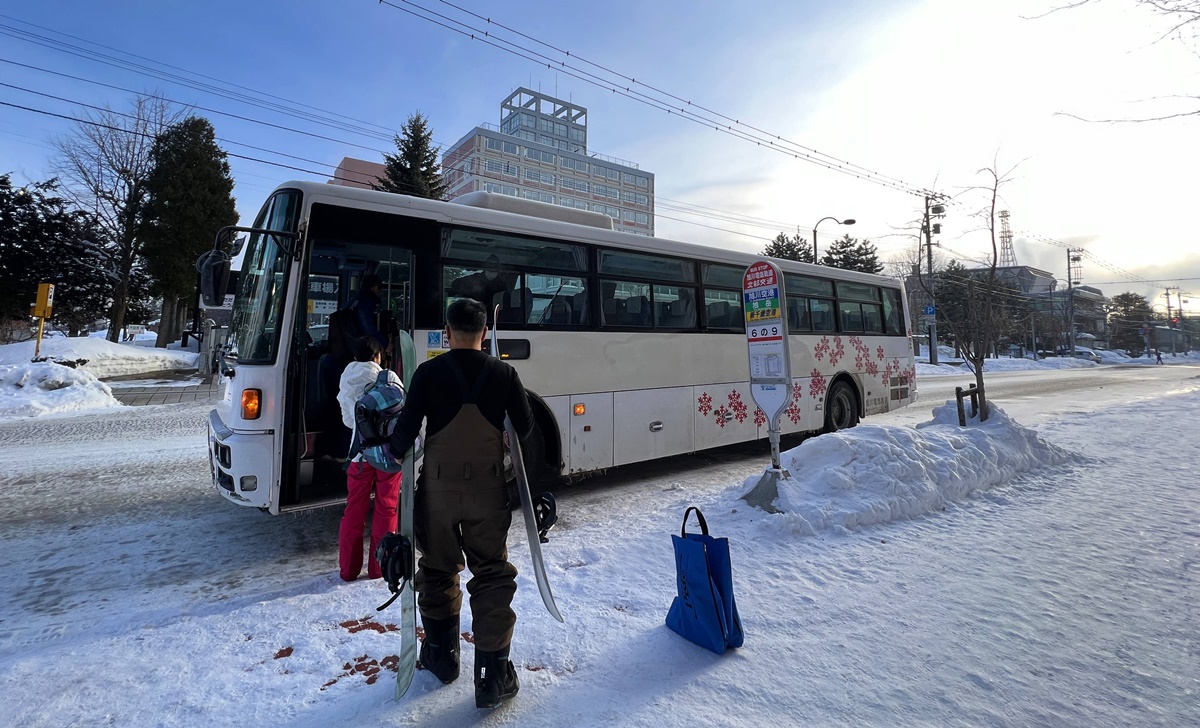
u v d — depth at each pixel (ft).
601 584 12.56
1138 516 16.85
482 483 8.31
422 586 8.83
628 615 11.07
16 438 33.06
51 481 23.36
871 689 8.57
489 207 20.30
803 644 9.91
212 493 21.56
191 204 91.50
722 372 25.02
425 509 8.32
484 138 272.72
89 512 19.20
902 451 18.34
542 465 19.53
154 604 12.31
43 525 17.85
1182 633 10.15
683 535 10.16
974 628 10.43
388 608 11.55
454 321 8.69
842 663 9.30
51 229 87.20
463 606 11.71
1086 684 8.66
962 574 12.88
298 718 7.97
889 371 34.32
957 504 18.24
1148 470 22.53
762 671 9.07
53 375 45.88
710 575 9.78
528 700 8.34
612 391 21.06
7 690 8.66
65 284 89.45
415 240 16.84
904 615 10.96
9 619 11.62
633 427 21.66
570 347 19.92
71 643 10.39
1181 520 16.35
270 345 14.70
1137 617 10.78
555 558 14.25
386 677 8.99
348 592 12.45
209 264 14.57
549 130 334.85
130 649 9.91
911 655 9.53
